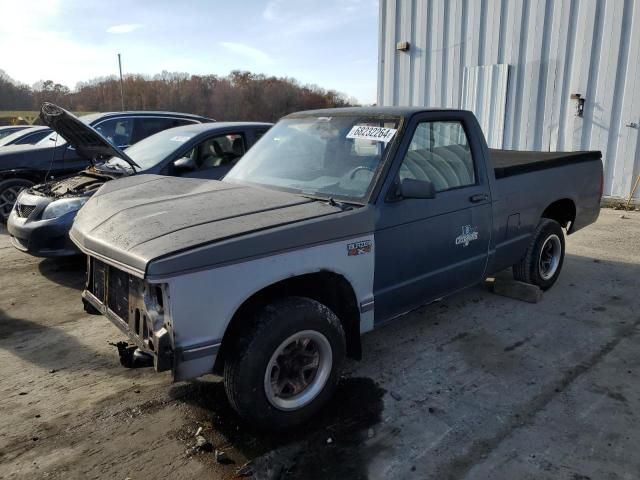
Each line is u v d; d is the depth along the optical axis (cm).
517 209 457
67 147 844
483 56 1088
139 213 312
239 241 265
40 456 282
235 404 279
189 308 252
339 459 276
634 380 355
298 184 365
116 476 265
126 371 378
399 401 331
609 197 987
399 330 441
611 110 955
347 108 418
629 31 913
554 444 286
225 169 626
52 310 496
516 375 363
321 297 330
